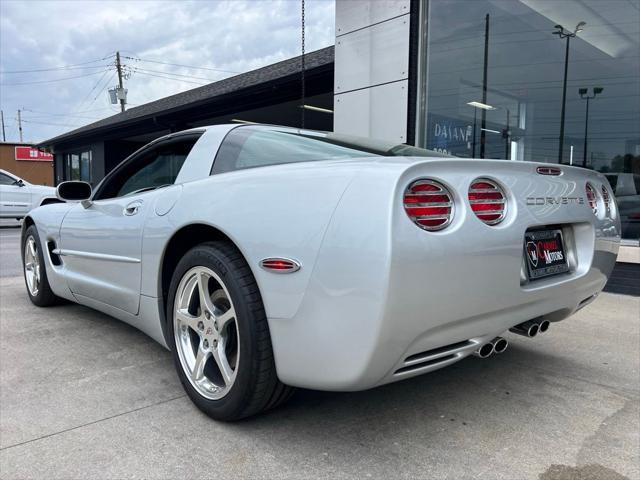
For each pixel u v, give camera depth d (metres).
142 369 2.82
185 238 2.44
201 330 2.26
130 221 2.74
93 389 2.54
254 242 1.92
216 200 2.17
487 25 6.36
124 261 2.78
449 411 2.34
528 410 2.36
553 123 6.59
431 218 1.72
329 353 1.72
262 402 2.03
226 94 10.19
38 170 30.80
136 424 2.17
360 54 6.53
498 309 1.95
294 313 1.79
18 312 4.07
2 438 2.05
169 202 2.47
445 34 6.12
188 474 1.80
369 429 2.15
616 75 6.02
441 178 1.78
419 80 6.04
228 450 1.96
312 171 1.90
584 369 2.91
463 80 6.38
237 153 2.47
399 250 1.60
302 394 2.50
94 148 19.56
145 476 1.79
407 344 1.69
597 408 2.40
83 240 3.26
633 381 2.74
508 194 2.02
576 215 2.36
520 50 6.52
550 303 2.28
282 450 1.97
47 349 3.15
